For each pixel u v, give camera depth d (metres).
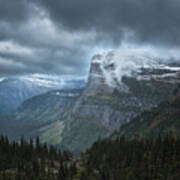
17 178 189.38
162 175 191.75
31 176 191.62
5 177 189.88
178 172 190.62
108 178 199.75
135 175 199.12
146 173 197.00
